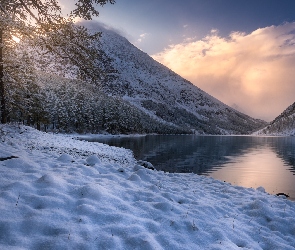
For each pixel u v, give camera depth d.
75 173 7.54
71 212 4.93
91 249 3.88
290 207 8.27
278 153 41.22
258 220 6.90
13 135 18.31
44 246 3.82
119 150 30.08
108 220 4.84
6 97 19.97
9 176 6.22
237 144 65.69
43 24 7.88
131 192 6.75
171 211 5.86
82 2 8.59
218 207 7.06
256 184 17.17
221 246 4.62
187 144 58.38
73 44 8.20
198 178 12.49
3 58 16.36
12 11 7.90
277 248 5.38
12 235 3.92
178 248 4.38
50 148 14.62
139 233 4.45
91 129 79.69
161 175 11.30
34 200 5.04
